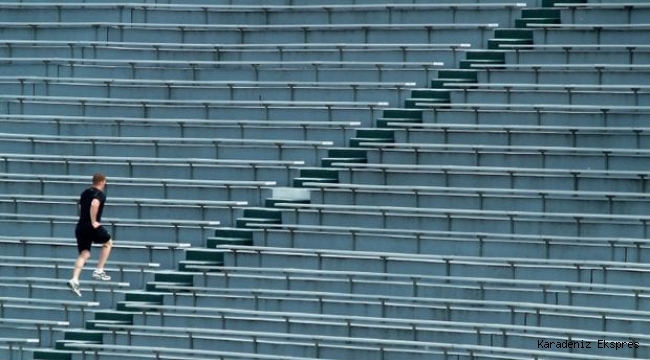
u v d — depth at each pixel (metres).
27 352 75.19
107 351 74.12
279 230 78.06
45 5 98.38
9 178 86.88
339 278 74.62
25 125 90.50
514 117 81.25
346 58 89.88
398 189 79.00
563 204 75.12
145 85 91.50
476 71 85.31
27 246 81.50
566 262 71.25
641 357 65.25
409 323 70.62
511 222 74.69
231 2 97.44
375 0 93.75
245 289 75.44
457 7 90.06
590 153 77.94
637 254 70.94
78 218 82.81
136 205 82.50
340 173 81.44
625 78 81.50
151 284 77.19
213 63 92.12
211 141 86.12
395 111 84.62
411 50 88.19
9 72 95.19
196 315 74.31
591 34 85.31
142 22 97.06
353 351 70.19
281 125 85.94
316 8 93.81
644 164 76.31
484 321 69.94
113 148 87.62
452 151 79.94
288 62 90.44
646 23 85.19
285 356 71.38
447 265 73.25
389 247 75.81
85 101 91.00
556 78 82.88
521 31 87.31
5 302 78.06
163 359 72.75
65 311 76.75
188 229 80.31
